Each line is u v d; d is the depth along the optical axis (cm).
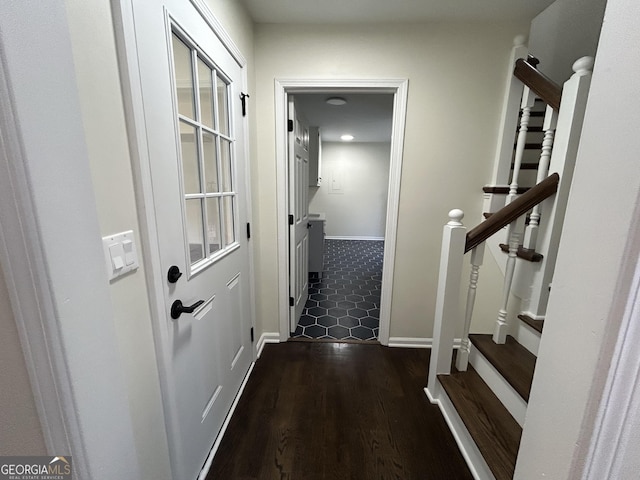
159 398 86
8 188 41
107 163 65
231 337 147
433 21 170
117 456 61
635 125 40
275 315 215
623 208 42
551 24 171
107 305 57
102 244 57
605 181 45
